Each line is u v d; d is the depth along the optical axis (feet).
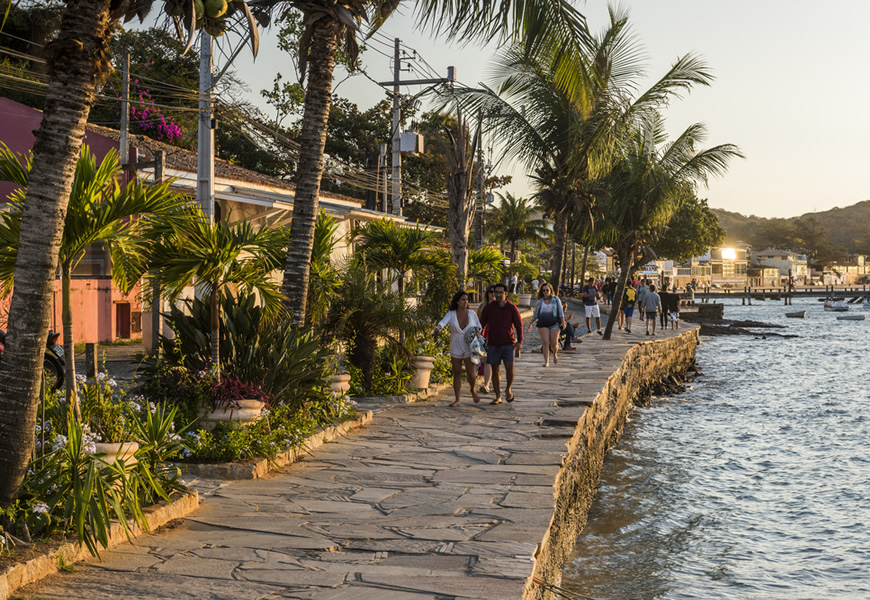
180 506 20.97
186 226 24.76
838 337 181.57
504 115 88.02
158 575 16.46
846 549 31.68
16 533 16.53
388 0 38.17
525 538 19.39
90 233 19.51
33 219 16.46
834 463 48.57
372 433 33.45
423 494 23.66
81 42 16.49
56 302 43.88
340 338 41.83
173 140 78.79
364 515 21.35
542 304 61.98
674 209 84.79
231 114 56.29
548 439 32.58
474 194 59.57
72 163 16.76
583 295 95.55
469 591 15.80
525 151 91.35
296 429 29.68
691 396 82.17
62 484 17.74
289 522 20.57
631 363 70.69
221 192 54.80
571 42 32.94
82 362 44.80
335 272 40.45
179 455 25.53
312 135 34.86
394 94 92.38
